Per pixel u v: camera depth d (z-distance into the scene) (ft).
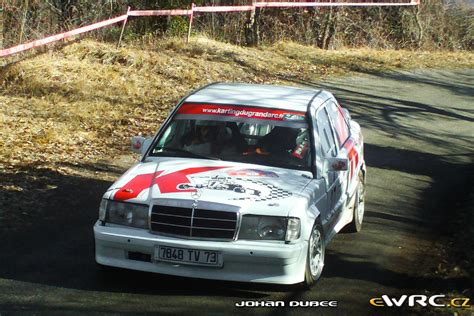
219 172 22.52
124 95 52.11
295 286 21.80
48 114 46.32
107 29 67.00
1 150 37.88
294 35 85.20
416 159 43.24
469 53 93.09
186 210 20.61
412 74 72.59
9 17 61.57
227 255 20.36
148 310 19.74
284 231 20.63
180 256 20.49
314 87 61.72
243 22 77.41
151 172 22.65
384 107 57.11
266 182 22.13
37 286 21.26
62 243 25.45
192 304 20.38
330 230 24.84
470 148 47.16
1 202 29.68
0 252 24.23
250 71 63.77
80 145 40.60
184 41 67.51
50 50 58.54
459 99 62.80
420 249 26.96
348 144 28.22
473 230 29.12
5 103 48.08
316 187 22.62
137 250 20.84
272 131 24.18
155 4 72.18
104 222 21.35
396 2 95.20
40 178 33.60
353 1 91.61
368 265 24.80
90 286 21.44
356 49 86.53
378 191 35.60
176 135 24.40
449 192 36.24
